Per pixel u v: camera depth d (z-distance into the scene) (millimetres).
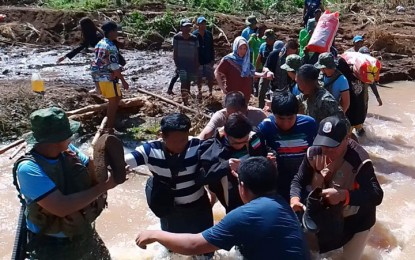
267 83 9094
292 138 4949
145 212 6500
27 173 3443
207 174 4469
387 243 5809
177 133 4355
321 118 5785
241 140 4539
